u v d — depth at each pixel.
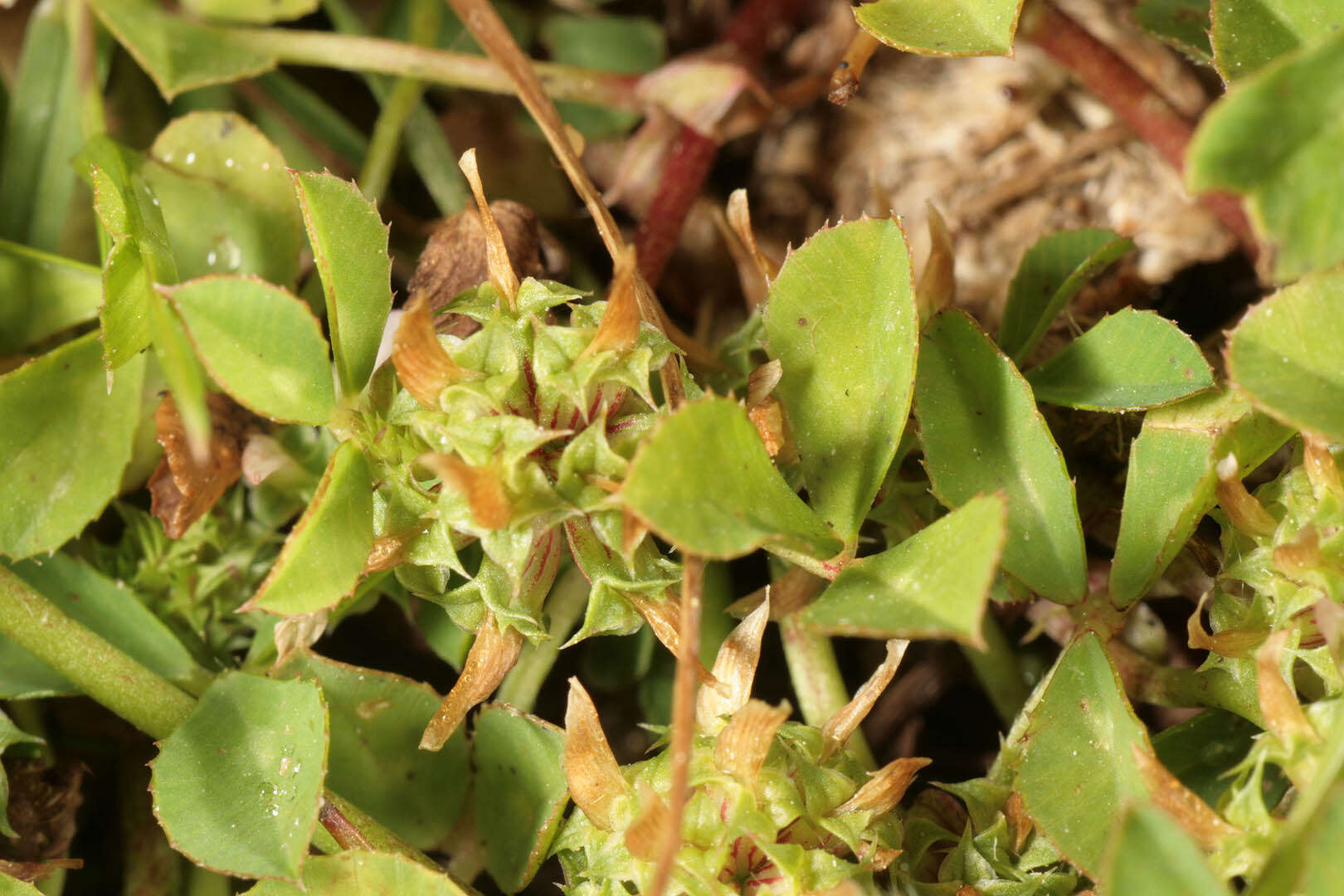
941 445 0.15
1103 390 0.15
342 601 0.15
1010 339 0.16
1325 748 0.14
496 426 0.14
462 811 0.15
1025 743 0.15
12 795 0.16
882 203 0.16
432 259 0.16
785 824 0.14
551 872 0.16
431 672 0.16
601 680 0.16
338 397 0.15
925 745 0.16
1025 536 0.15
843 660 0.16
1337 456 0.15
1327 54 0.13
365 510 0.15
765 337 0.16
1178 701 0.15
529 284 0.15
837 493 0.15
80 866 0.15
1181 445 0.15
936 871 0.15
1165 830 0.14
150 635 0.16
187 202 0.16
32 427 0.15
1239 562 0.15
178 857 0.16
